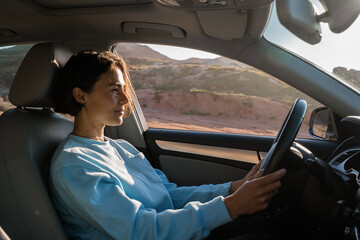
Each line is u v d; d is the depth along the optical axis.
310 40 1.77
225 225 1.32
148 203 1.28
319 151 1.99
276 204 1.37
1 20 1.97
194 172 2.32
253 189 1.08
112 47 2.36
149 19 1.94
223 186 1.50
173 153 2.38
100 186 1.09
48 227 1.10
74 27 2.12
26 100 1.26
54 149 1.31
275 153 1.11
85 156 1.13
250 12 1.64
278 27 1.78
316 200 1.33
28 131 1.21
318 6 1.66
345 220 1.18
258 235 1.18
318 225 1.33
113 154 1.29
